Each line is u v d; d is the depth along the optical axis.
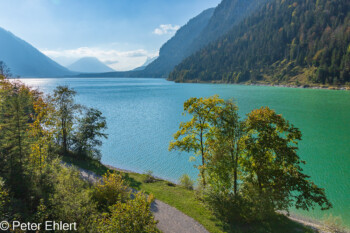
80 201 13.98
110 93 172.75
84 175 26.44
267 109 20.44
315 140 50.16
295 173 19.52
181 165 39.03
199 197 22.50
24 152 19.05
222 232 16.62
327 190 29.36
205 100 24.47
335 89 169.50
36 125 22.38
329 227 20.05
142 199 13.88
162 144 49.91
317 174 33.91
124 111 91.31
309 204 19.09
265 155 19.78
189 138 26.55
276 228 17.47
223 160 20.91
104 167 32.34
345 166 36.47
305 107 93.56
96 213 14.81
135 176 30.59
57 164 21.97
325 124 64.88
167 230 16.47
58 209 13.52
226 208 19.03
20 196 15.70
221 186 21.66
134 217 12.41
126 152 44.91
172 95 153.88
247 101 112.50
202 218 18.52
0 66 61.00
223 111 21.95
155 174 35.38
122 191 19.17
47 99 34.03
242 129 20.66
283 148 18.91
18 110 19.03
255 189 20.44
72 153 34.06
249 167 20.31
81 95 157.25
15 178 16.81
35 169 19.05
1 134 18.67
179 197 23.00
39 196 15.95
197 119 25.52
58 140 33.69
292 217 23.14
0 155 17.86
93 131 34.47
